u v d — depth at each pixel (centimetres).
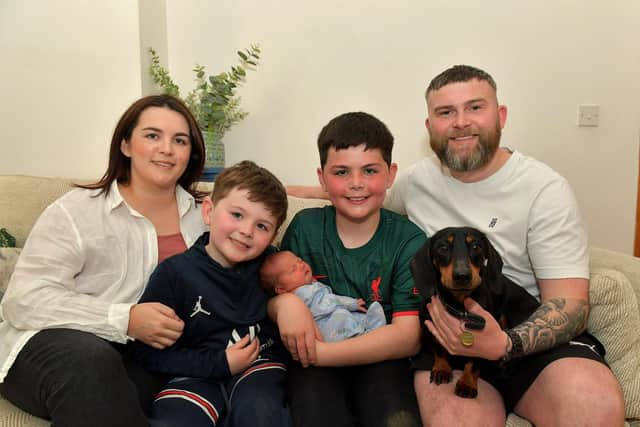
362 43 263
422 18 258
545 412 119
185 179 161
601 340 137
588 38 253
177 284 130
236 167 140
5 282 140
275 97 273
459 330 120
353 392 127
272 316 137
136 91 243
